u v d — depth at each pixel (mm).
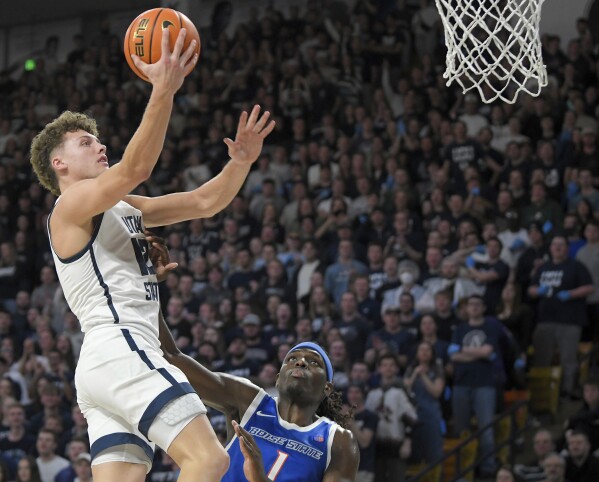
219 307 10039
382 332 8844
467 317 8711
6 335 10891
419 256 9789
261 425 3891
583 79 11680
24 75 16016
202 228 11352
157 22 2879
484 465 8391
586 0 12875
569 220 9562
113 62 15344
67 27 16812
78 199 2875
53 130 3100
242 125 3240
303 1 15023
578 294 8938
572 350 8930
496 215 10031
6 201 13078
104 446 2900
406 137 11344
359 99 12922
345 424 4168
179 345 9625
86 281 2932
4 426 9289
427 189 10953
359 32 13664
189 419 2805
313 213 10883
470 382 8359
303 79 13125
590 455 7355
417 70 12477
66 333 10383
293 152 12383
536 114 11242
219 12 15539
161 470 8508
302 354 3957
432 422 8133
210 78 14023
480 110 11555
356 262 9844
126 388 2834
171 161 12953
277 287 10008
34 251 12211
